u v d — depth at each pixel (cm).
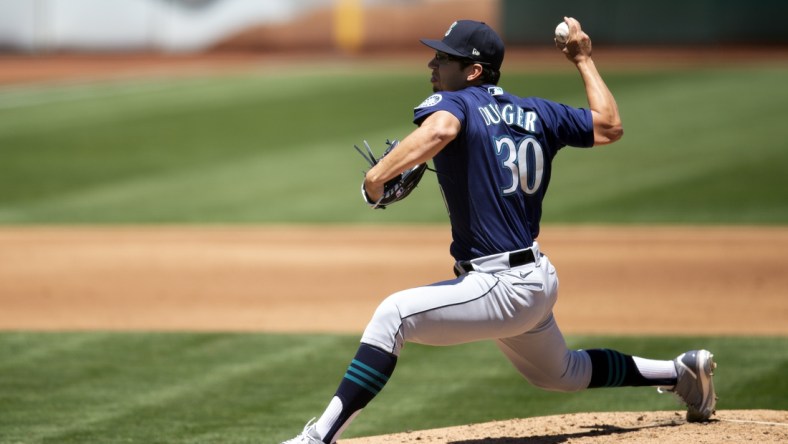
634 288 3384
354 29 10969
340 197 5206
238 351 2670
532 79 8781
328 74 9481
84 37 10962
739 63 9644
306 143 6562
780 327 2850
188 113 7631
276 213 4878
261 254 4053
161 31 10994
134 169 5969
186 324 2977
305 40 11050
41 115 7631
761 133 6494
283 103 7962
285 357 2606
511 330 1489
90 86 9006
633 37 10888
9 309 3177
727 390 2250
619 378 1659
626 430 1697
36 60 10725
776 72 8981
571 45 1582
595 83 1566
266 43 11056
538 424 1792
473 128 1455
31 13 10900
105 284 3538
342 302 3256
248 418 2092
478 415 2125
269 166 5956
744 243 4094
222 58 10788
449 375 2444
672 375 1681
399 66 9925
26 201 5197
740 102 7556
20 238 4384
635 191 5178
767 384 2294
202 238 4375
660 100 7712
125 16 10950
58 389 2317
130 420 2077
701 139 6384
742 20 10762
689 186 5247
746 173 5497
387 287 3475
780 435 1612
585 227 4466
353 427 2053
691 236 4247
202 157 6244
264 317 3059
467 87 1537
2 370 2486
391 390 2322
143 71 9894
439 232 4469
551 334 1571
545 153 1517
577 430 1719
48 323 2997
